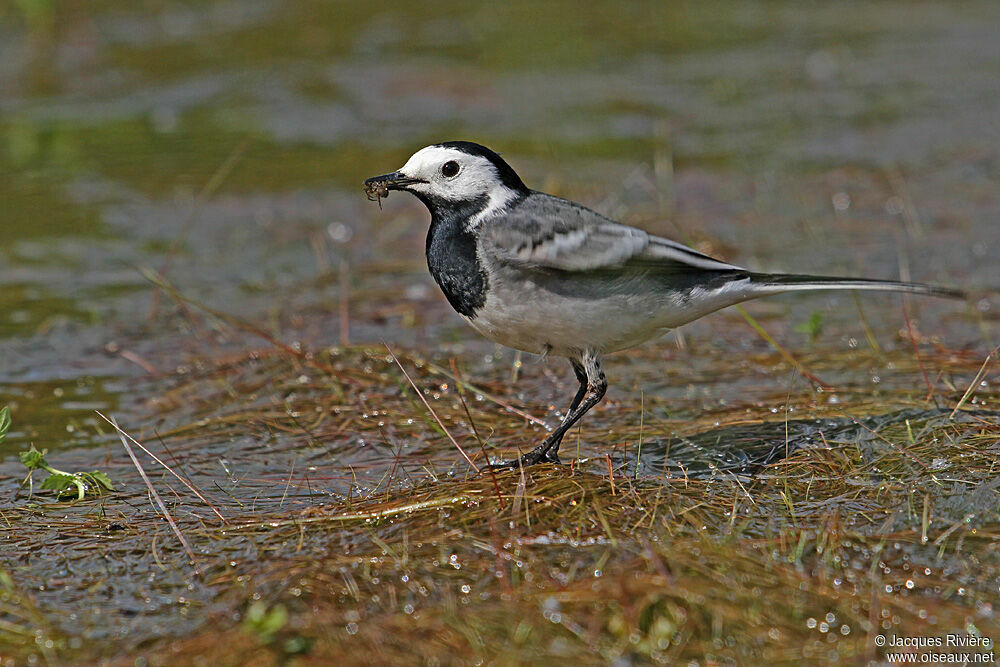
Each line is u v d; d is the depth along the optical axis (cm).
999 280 1458
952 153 1994
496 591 780
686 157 2023
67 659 732
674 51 2752
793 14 3109
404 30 2898
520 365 1265
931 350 1245
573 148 2075
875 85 2431
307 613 762
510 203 990
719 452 995
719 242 1628
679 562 800
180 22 2942
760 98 2364
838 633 734
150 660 725
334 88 2430
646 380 1209
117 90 2422
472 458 1019
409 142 2119
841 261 1552
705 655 716
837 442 990
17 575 838
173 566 839
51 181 1942
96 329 1395
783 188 1861
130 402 1192
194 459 1047
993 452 936
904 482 903
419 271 1590
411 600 773
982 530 834
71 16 2923
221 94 2391
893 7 3161
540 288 959
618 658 713
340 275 1573
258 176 1961
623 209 1750
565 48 2759
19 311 1450
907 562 803
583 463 982
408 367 1259
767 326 1362
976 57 2614
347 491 963
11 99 2370
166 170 1988
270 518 904
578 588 777
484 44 2780
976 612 751
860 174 1912
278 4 3144
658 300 963
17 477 1021
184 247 1672
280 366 1266
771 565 799
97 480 973
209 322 1412
